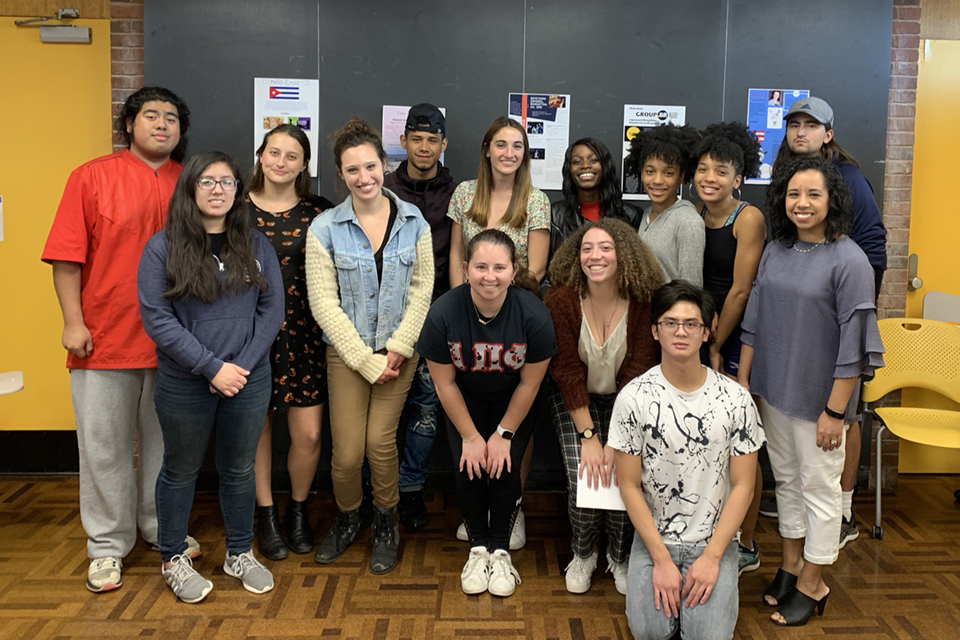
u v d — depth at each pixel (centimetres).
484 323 252
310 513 339
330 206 300
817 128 305
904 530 326
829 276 236
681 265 274
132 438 279
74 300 262
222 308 245
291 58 348
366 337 280
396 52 351
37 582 270
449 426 275
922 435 312
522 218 301
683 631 229
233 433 255
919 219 382
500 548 275
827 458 243
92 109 365
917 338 346
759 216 272
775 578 264
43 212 370
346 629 243
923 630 245
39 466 382
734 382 238
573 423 276
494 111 354
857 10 354
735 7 352
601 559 295
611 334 261
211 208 238
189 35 345
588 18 352
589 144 312
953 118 378
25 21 358
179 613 251
